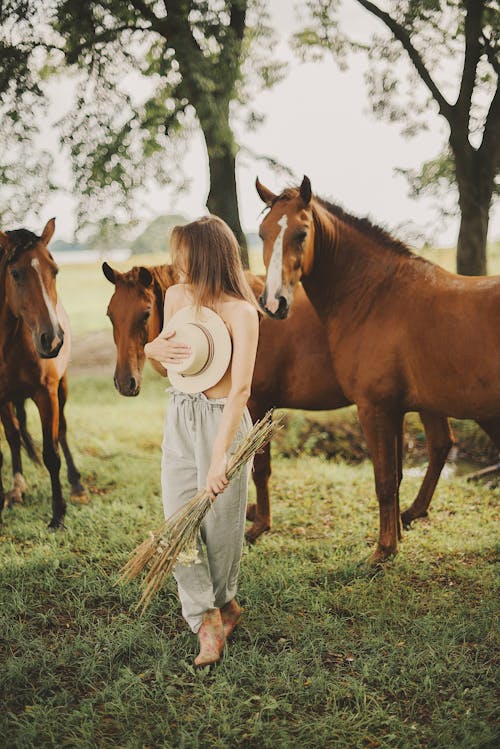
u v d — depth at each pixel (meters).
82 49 8.13
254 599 3.46
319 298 4.19
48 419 4.77
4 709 2.55
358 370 4.03
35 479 5.93
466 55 7.90
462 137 8.14
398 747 2.32
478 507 5.16
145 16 8.05
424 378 3.84
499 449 4.35
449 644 2.95
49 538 4.44
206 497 2.58
